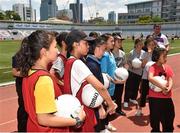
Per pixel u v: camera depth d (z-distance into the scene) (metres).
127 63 8.09
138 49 7.81
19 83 4.07
